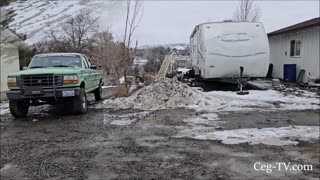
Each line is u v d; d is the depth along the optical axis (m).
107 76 18.11
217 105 10.03
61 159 4.83
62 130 6.93
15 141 6.03
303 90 13.87
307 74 16.27
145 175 4.10
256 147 5.36
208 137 6.05
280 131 6.50
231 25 13.42
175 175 4.09
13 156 5.02
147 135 6.29
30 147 5.56
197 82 17.70
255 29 13.41
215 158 4.78
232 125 7.13
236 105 10.03
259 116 8.23
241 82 13.44
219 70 13.34
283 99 11.23
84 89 9.26
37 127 7.35
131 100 10.51
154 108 9.62
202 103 10.07
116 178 4.00
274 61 21.20
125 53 14.34
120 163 4.60
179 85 10.78
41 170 4.34
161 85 10.77
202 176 4.04
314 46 15.47
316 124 7.22
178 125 7.18
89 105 10.65
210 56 13.23
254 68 13.34
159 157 4.86
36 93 8.10
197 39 15.77
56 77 8.24
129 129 6.86
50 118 8.50
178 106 9.81
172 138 6.02
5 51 17.25
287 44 18.84
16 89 8.27
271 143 5.61
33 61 9.91
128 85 13.38
